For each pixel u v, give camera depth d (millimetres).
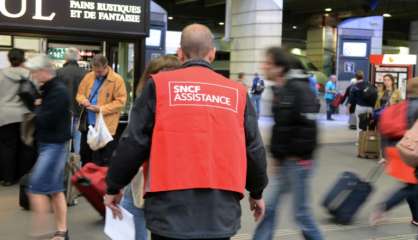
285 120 4637
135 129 2705
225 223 2695
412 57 16047
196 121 2693
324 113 22000
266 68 4754
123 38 8625
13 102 7484
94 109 6875
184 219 2641
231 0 21500
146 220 2760
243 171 2775
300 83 4676
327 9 24250
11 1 7871
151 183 2676
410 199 6062
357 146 12188
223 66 26094
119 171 2736
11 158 7668
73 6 8234
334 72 26516
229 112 2766
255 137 2879
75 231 5648
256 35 20188
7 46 8219
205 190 2662
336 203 6141
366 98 11422
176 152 2662
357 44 23938
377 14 21312
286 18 26531
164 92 2717
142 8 8656
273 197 4797
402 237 5801
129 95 8758
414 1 19422
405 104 5910
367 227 6129
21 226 5754
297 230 5859
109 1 8438
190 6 25781
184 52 2906
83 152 7223
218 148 2709
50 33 8164
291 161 4691
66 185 6473
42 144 4949
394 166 5797
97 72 6934
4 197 7043
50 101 4820
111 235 3109
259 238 4777
